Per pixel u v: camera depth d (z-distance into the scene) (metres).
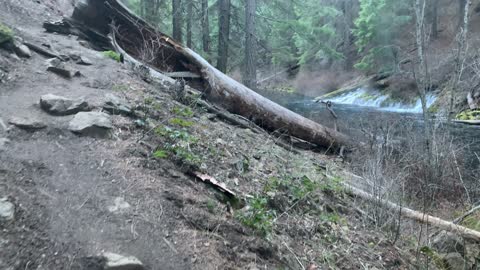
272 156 5.60
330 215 4.34
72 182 3.04
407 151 6.99
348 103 24.64
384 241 4.18
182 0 14.49
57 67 5.07
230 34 15.42
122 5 7.79
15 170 2.95
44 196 2.80
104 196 2.99
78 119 3.84
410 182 6.25
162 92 6.07
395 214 4.72
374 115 13.66
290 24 15.35
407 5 24.66
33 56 5.36
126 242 2.63
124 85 5.45
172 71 8.02
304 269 3.20
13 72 4.65
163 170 3.61
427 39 8.22
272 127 7.84
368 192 5.25
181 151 3.94
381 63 25.17
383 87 23.34
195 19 15.16
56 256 2.36
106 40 8.09
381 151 6.59
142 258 2.55
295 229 3.77
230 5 14.57
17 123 3.53
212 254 2.86
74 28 7.84
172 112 5.26
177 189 3.42
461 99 14.69
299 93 31.28
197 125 5.20
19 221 2.49
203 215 3.22
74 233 2.56
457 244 4.49
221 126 6.09
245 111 7.53
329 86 30.75
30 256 2.30
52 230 2.52
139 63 7.10
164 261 2.60
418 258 4.00
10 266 2.19
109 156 3.51
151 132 4.18
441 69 17.92
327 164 6.68
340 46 32.34
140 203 3.05
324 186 5.03
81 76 5.30
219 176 4.03
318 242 3.72
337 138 8.48
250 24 13.09
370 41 25.73
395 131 8.53
